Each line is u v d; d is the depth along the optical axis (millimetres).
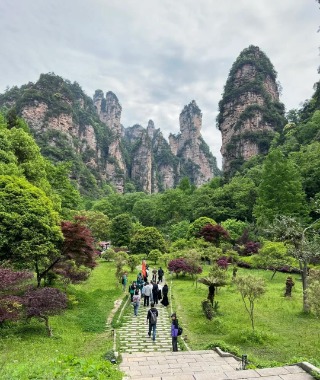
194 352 10844
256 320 16344
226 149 114625
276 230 21703
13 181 18688
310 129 80000
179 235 62375
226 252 40969
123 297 22125
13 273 12531
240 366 9102
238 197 69875
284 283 28938
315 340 13008
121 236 59281
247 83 119750
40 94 141000
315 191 55844
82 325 15336
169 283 28906
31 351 10883
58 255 18078
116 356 10203
